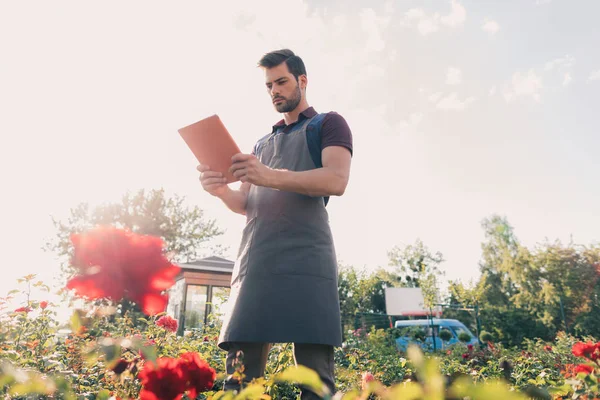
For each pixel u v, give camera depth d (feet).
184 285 36.06
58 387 3.82
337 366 19.33
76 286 3.07
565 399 6.31
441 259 154.10
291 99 6.75
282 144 6.80
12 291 10.87
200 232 99.76
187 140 5.84
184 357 3.89
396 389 2.29
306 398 5.52
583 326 82.64
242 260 6.22
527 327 86.79
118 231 3.21
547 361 22.71
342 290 83.51
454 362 21.86
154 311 3.24
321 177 5.78
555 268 91.81
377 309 118.11
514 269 99.19
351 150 6.34
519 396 2.06
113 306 3.25
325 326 5.64
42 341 9.89
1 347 7.72
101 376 8.40
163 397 3.52
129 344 3.28
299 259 5.90
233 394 3.67
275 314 5.62
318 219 6.20
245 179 5.57
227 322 5.91
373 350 27.96
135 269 3.14
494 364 15.93
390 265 156.97
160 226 94.17
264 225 6.19
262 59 6.84
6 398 4.68
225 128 5.61
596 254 90.79
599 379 4.66
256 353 5.82
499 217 120.98
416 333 41.88
